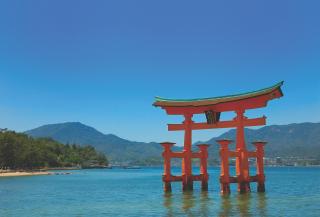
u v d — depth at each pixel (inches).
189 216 1051.3
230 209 1164.5
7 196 1895.9
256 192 1603.1
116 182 3491.6
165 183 1628.9
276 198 1448.1
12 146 5708.7
